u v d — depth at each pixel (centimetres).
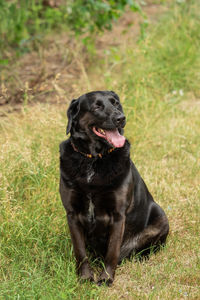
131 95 738
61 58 998
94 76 887
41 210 473
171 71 874
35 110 644
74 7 983
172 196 548
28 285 372
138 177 436
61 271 385
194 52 920
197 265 409
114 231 398
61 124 561
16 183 519
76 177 387
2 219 448
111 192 387
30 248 434
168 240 466
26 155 533
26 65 977
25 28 1012
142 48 826
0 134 582
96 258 427
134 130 659
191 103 834
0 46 1012
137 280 400
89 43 977
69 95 805
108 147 389
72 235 404
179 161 639
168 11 1091
